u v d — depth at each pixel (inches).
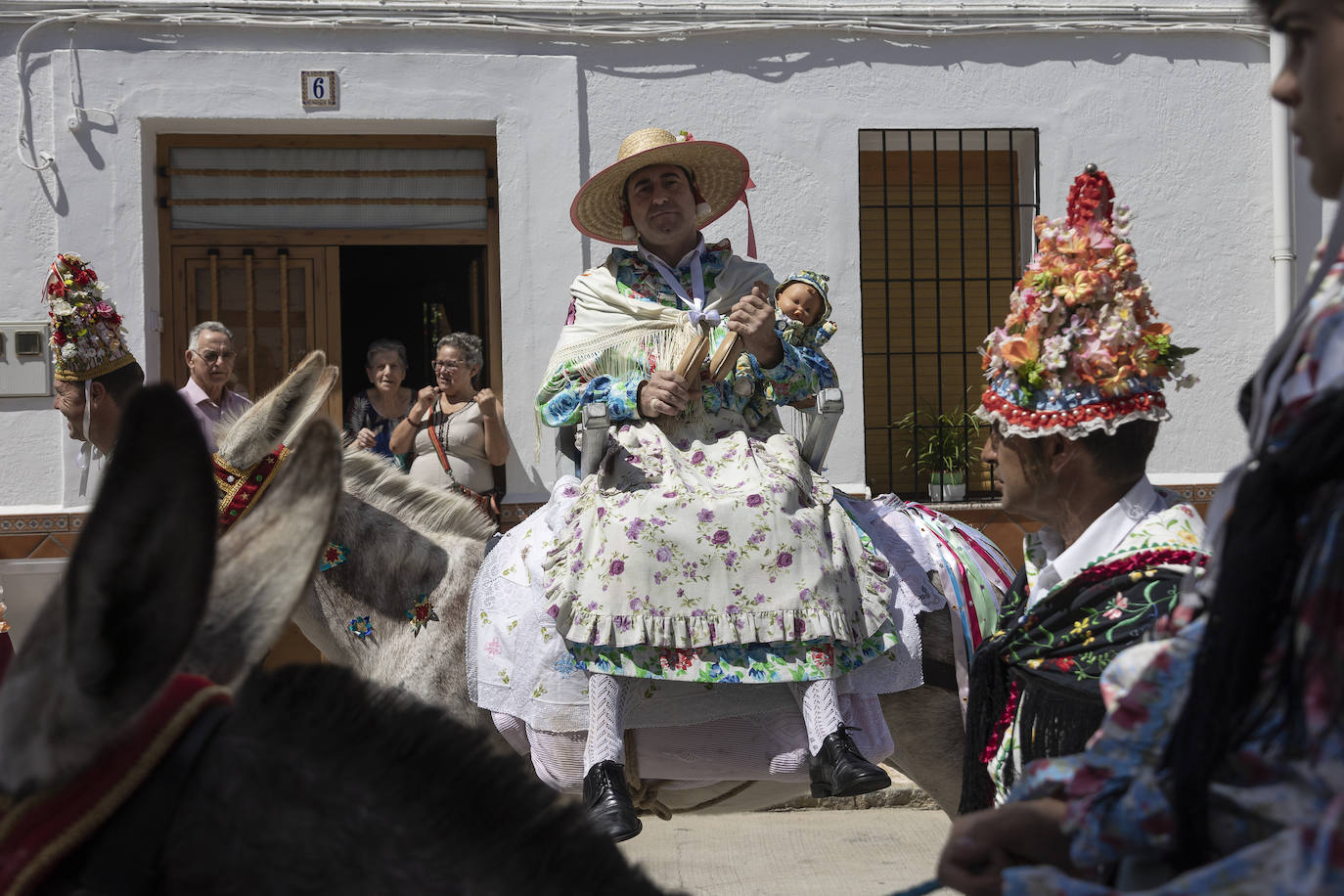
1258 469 44.1
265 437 124.5
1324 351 43.8
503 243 269.4
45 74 258.5
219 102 263.1
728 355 132.0
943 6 275.3
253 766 37.1
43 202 258.8
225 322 278.2
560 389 140.0
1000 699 87.3
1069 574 84.3
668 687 126.0
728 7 271.4
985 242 290.2
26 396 255.8
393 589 132.2
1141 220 279.1
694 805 138.4
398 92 266.8
